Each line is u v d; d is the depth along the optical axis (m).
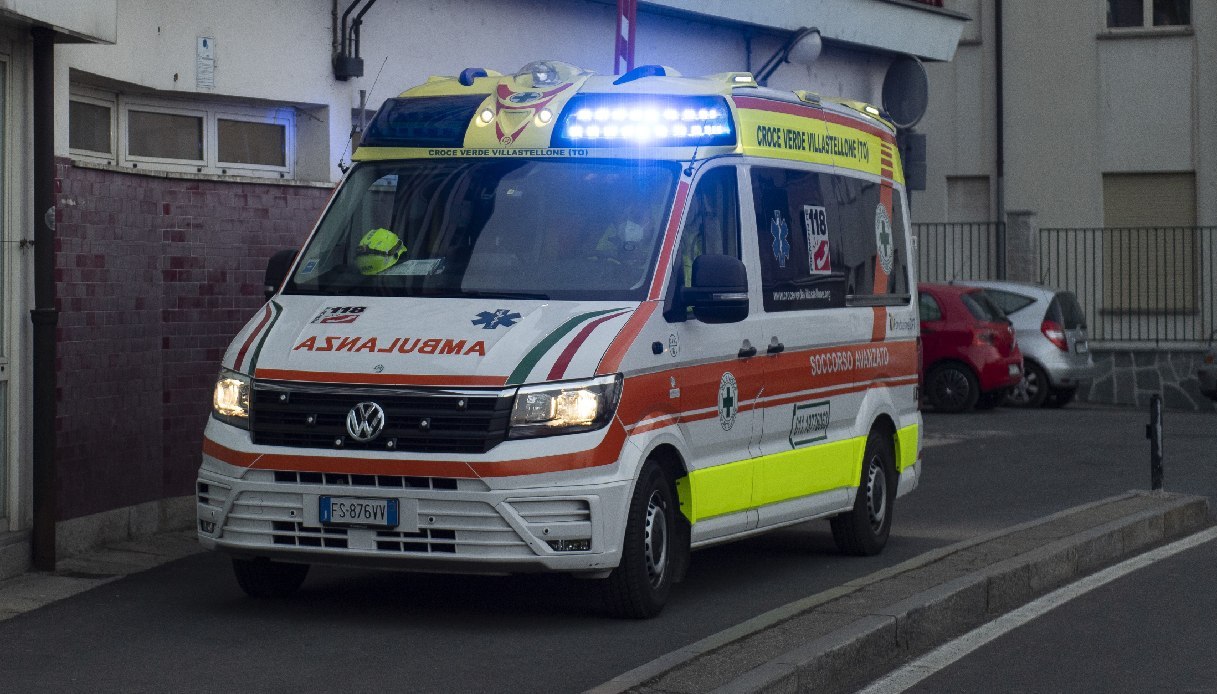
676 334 8.20
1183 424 21.59
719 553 10.79
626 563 7.86
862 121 11.07
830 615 7.67
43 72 9.31
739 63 18.09
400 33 13.24
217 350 11.54
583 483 7.52
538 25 14.83
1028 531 10.82
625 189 8.52
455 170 8.76
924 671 7.39
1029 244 27.94
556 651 7.43
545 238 8.38
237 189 11.62
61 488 9.97
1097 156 29.41
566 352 7.62
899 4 20.03
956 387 23.17
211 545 7.90
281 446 7.67
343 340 7.80
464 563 7.48
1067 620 8.65
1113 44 29.27
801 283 9.70
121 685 6.75
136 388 10.75
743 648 6.92
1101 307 29.05
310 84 12.38
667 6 16.16
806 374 9.65
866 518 10.57
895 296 11.31
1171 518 12.17
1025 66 29.75
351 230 8.68
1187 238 28.47
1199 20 28.81
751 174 9.22
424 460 7.46
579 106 8.79
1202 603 9.15
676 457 8.29
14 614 8.25
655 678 6.36
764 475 9.12
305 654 7.34
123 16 10.77
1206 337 27.94
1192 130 28.91
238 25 11.80
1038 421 21.81
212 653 7.35
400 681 6.83
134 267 10.70
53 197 9.38
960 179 30.38
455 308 8.00
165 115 11.70
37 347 9.34
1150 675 7.34
